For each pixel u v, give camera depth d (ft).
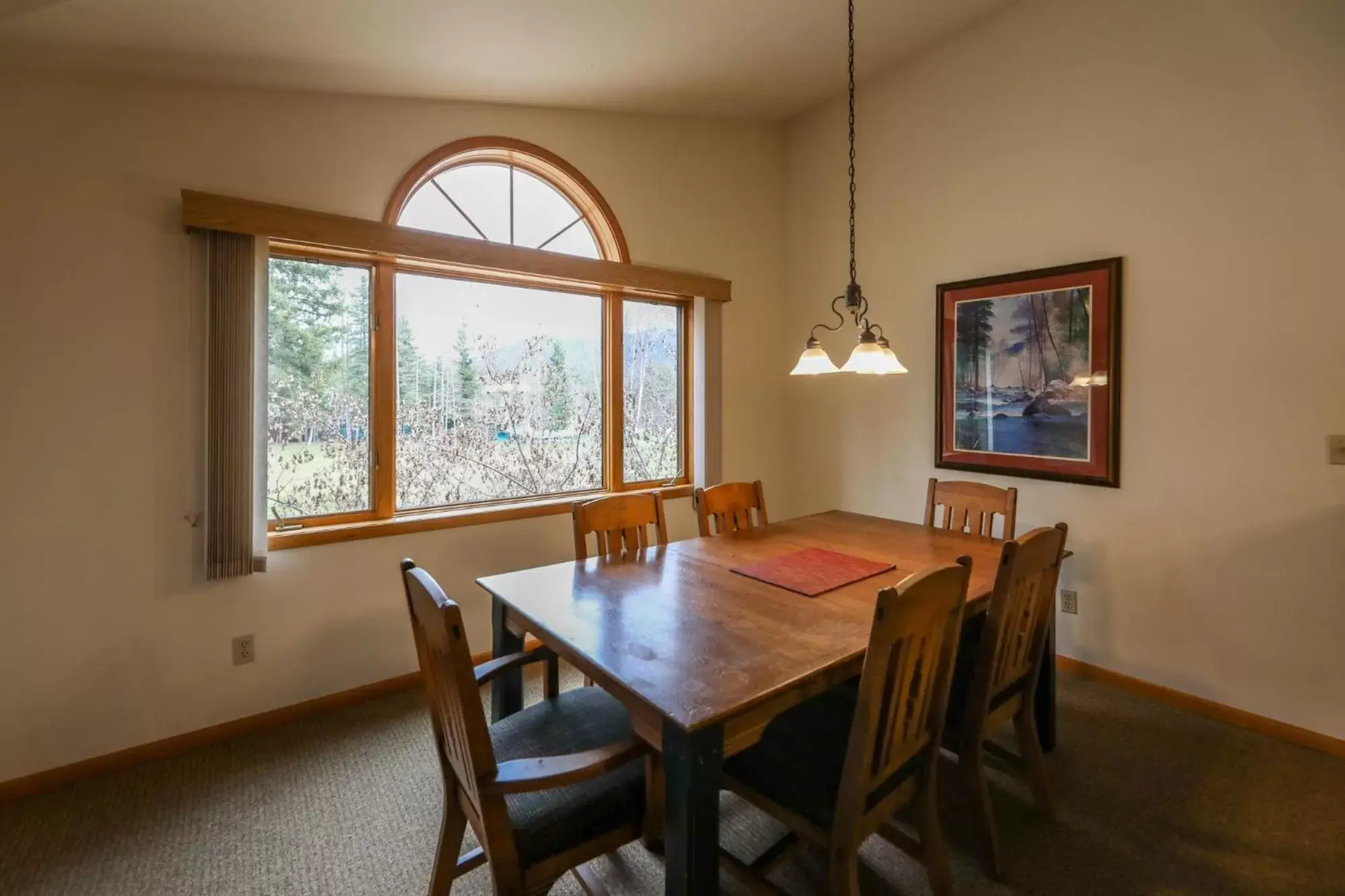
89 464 6.89
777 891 4.55
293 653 8.18
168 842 5.92
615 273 10.77
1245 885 5.34
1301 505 7.39
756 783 4.70
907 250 11.34
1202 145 7.95
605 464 11.44
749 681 4.13
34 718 6.70
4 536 6.52
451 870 4.74
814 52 10.25
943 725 4.85
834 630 5.00
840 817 4.17
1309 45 7.16
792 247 13.42
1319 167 7.14
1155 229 8.38
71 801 6.55
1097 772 6.95
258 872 5.54
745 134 12.82
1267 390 7.57
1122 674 8.93
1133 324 8.61
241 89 7.64
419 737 7.78
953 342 10.64
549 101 10.05
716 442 12.32
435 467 9.54
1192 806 6.37
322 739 7.72
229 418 7.38
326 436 8.57
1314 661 7.35
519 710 6.35
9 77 6.45
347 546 8.55
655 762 4.43
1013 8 9.71
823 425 12.95
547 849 4.09
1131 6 8.51
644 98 10.68
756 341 13.12
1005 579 5.16
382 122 8.70
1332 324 7.11
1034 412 9.65
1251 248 7.63
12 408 6.52
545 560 10.37
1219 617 8.03
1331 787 6.64
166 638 7.36
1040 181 9.52
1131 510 8.73
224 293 7.32
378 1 6.39
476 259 9.26
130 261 7.02
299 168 8.05
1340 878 5.41
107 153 6.89
